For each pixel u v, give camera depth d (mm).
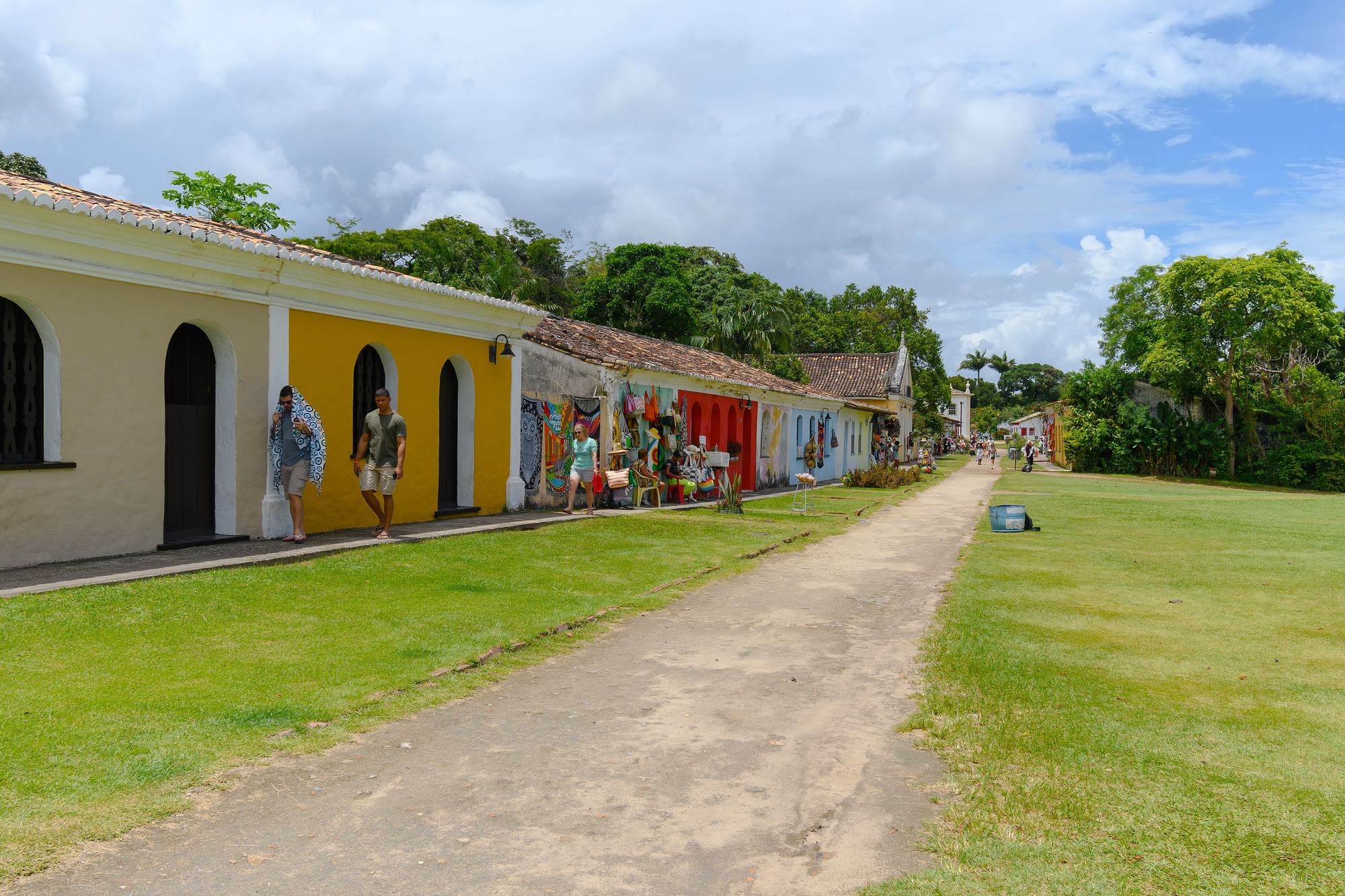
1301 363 37938
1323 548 13133
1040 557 12125
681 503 18562
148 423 8727
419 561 9172
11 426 7750
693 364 22000
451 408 13594
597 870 3186
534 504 15234
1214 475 38625
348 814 3568
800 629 7469
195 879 2998
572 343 16844
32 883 2902
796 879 3156
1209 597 9094
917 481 33094
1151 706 5281
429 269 38375
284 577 7914
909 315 65688
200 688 4930
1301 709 5242
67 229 7746
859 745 4598
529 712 4992
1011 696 5422
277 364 10070
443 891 2994
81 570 7617
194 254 8891
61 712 4426
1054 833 3531
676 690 5559
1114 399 41344
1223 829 3557
